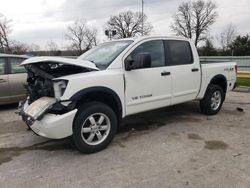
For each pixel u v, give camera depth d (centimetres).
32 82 463
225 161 381
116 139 473
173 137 482
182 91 541
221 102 647
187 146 438
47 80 410
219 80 643
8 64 708
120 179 335
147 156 400
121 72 435
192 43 571
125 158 395
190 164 372
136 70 454
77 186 321
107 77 414
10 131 533
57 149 434
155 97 489
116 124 436
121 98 436
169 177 337
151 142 457
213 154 405
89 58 489
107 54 470
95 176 343
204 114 634
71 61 396
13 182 332
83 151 404
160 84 493
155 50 495
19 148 442
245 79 1423
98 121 414
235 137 480
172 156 399
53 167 371
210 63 618
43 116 379
